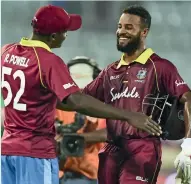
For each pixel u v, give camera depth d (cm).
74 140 1952
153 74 1775
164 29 4753
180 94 1753
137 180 1780
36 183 1644
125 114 1638
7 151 1653
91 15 4738
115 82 1817
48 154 1661
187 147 1709
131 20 1797
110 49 4672
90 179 2147
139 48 1817
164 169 3014
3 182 1659
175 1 4753
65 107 1797
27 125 1644
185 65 4700
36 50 1628
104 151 1841
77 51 4628
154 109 1772
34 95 1628
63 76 1606
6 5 4650
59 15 1664
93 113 1623
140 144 1778
